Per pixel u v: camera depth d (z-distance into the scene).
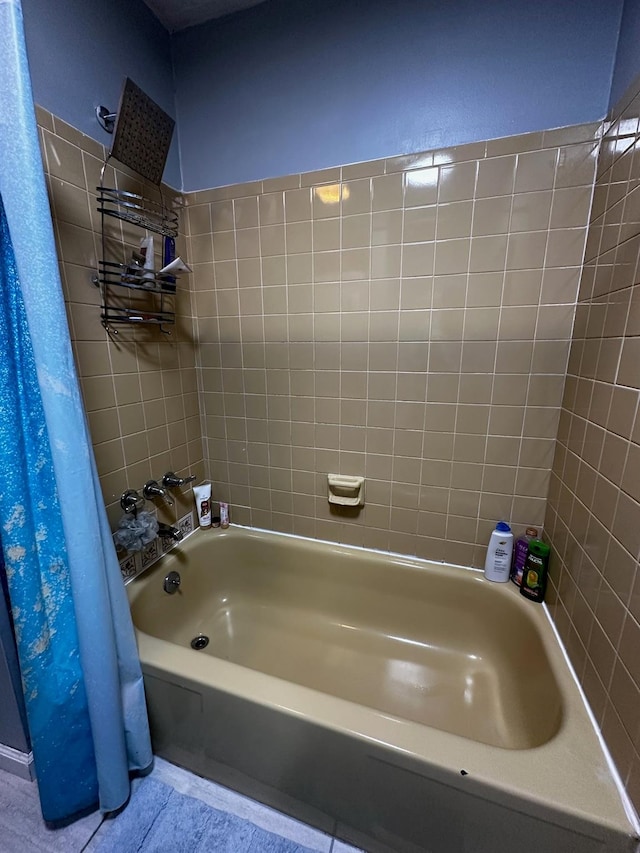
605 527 0.85
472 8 1.06
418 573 1.46
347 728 0.84
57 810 0.95
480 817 0.77
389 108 1.19
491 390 1.27
